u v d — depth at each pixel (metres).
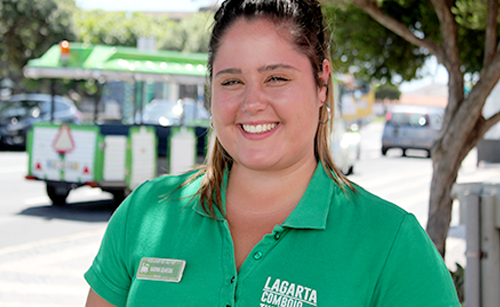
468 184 3.09
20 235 6.77
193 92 9.75
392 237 1.27
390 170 14.88
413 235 1.28
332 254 1.27
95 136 7.79
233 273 1.30
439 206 3.79
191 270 1.34
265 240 1.30
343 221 1.30
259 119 1.33
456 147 3.71
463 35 4.80
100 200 9.24
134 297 1.37
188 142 8.66
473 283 2.99
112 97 9.36
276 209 1.38
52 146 8.14
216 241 1.36
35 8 21.66
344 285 1.24
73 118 17.12
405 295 1.25
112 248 1.50
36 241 6.51
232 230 1.39
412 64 5.18
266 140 1.34
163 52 8.58
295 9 1.34
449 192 3.75
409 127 19.19
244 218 1.40
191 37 26.00
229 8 1.37
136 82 8.84
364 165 16.14
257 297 1.26
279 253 1.29
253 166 1.35
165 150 9.81
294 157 1.36
